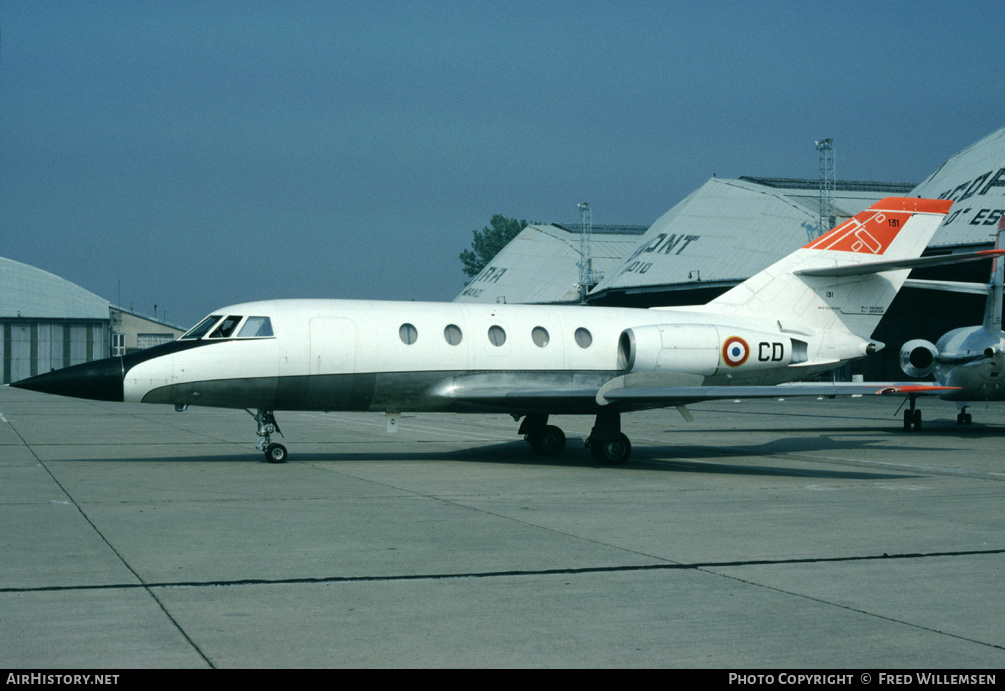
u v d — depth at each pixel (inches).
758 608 349.4
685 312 984.3
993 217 2370.8
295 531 496.4
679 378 879.1
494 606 349.7
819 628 324.5
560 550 450.6
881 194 3430.1
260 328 823.7
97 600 352.5
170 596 359.6
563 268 4426.7
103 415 1752.0
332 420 1621.6
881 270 959.6
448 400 872.3
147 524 514.6
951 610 348.2
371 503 598.5
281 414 1820.9
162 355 802.8
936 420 1568.7
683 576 399.2
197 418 1659.7
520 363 896.9
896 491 673.6
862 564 424.2
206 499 611.5
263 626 321.4
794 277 1008.9
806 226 2989.7
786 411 1969.7
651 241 3400.6
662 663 287.3
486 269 4872.0
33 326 4160.9
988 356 1191.6
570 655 294.4
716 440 1175.0
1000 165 2503.7
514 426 1427.2
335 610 342.3
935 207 1043.9
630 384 847.1
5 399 2593.5
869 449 1038.4
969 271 2706.7
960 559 435.8
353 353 839.1
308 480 716.7
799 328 995.9
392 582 385.7
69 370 792.3
